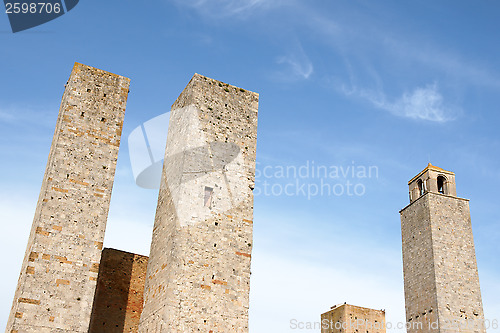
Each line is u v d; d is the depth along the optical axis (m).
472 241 56.75
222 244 34.41
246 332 32.75
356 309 56.31
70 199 32.78
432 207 57.22
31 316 29.34
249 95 40.25
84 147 34.44
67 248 31.55
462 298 53.50
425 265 55.69
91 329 36.47
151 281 35.19
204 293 32.56
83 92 35.91
